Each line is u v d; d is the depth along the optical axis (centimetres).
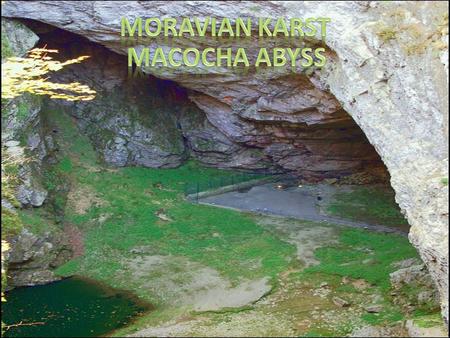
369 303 2619
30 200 3284
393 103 2397
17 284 3000
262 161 4147
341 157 4003
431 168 2220
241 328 2498
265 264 3064
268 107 3469
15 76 2127
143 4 2992
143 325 2581
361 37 2459
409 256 2970
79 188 3675
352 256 3083
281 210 3691
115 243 3331
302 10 2631
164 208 3659
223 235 3406
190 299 2803
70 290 2952
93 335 2517
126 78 4103
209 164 4200
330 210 3666
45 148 3609
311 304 2672
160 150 4078
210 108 3881
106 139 4000
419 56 2283
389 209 3638
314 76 2945
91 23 3189
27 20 3431
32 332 2544
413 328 2298
